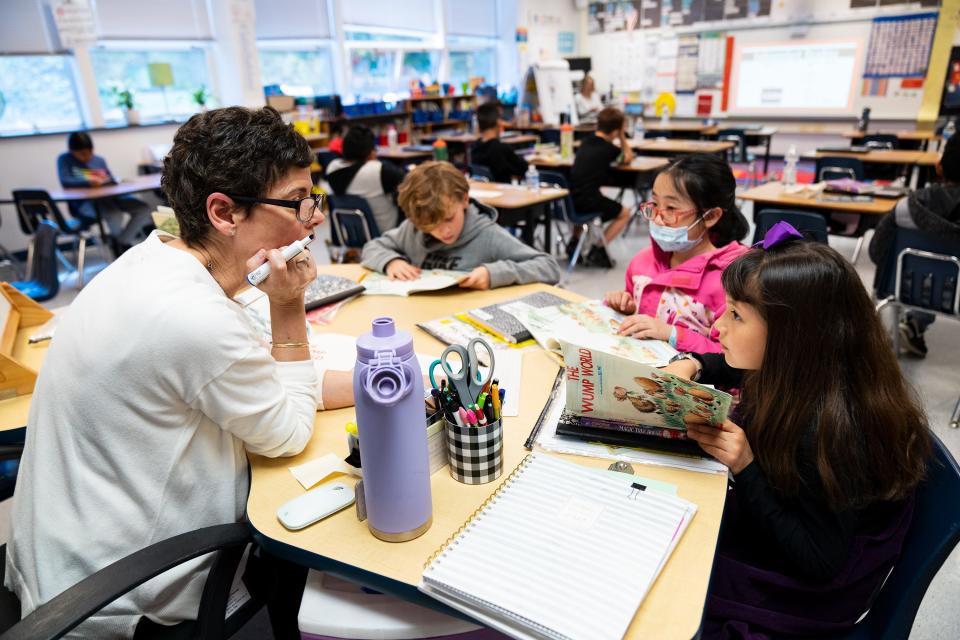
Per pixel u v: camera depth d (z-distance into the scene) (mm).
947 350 3008
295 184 932
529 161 5332
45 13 4973
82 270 4316
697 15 8320
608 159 4418
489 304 1719
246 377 895
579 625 647
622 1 8977
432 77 8281
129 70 5598
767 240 969
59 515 882
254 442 954
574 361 959
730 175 1550
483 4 8609
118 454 876
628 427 1037
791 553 901
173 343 832
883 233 2590
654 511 823
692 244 1605
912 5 6824
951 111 6910
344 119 6770
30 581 893
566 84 8250
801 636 934
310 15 6590
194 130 878
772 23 7781
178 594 932
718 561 981
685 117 8836
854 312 878
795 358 892
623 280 4320
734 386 1283
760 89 8117
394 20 7426
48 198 4047
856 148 5207
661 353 1333
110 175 4688
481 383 925
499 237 1997
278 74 6691
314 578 904
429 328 1527
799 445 889
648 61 8969
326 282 1862
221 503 958
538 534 779
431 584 718
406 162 5883
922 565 854
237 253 963
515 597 682
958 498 844
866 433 879
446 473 972
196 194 883
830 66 7535
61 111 5254
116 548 895
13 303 1684
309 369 1096
